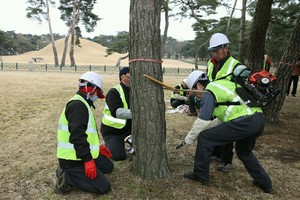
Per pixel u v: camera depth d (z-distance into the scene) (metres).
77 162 3.18
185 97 7.62
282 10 11.57
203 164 3.40
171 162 4.15
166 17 23.30
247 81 3.26
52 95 10.16
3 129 6.08
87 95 3.16
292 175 3.94
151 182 3.44
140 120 3.39
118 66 30.25
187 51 78.06
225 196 3.31
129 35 3.34
